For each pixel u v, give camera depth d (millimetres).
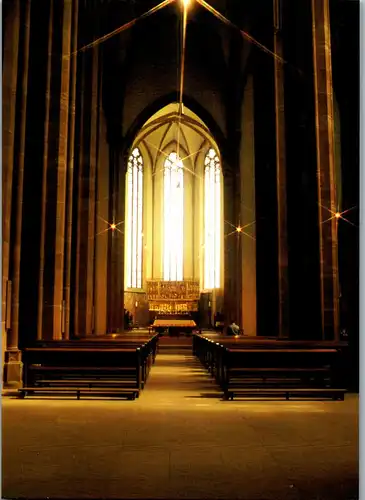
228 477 4762
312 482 4625
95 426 7020
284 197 17562
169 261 44031
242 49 26703
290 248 13359
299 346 10828
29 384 10211
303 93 13492
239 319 27000
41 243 13047
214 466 5113
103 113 27953
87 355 10164
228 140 29219
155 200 44000
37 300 12859
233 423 7266
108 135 28656
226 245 28391
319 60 13398
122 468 5031
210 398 9719
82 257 19109
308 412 8203
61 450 5715
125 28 27844
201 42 29000
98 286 27031
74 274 18828
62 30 13742
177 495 4293
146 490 4410
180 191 44250
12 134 11047
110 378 10906
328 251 13008
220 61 29000
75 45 15102
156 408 8531
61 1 13812
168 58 29516
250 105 25734
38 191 13125
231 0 26391
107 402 9148
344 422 7359
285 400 9484
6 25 10969
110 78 28578
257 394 9844
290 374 10484
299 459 5359
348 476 4797
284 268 17406
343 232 11781
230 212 28719
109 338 14742
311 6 13508
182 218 44375
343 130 11797
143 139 40531
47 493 4328
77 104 19531
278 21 17344
